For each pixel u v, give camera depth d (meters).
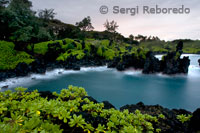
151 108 9.17
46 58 45.97
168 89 28.92
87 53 60.69
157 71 44.28
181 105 21.19
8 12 36.94
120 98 23.62
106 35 131.50
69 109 3.49
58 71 43.22
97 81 34.94
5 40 39.44
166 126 6.00
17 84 27.86
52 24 80.19
